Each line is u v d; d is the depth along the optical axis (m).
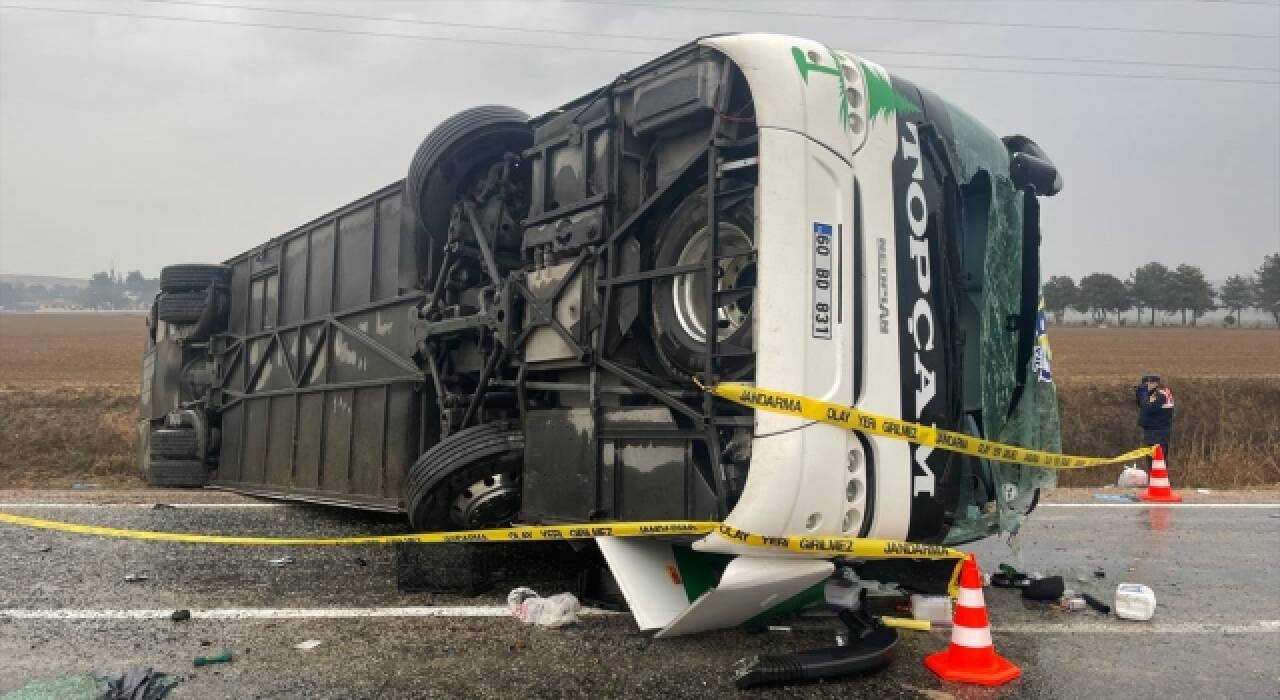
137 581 5.25
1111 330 74.12
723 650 3.82
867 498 3.69
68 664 3.64
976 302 4.98
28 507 8.69
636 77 4.33
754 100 3.65
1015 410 5.06
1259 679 3.62
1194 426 16.64
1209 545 6.89
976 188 5.03
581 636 4.02
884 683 3.48
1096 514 8.75
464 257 5.78
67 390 17.98
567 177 4.70
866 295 3.77
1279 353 40.16
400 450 6.14
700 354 3.96
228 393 9.01
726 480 3.70
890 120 4.03
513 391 5.39
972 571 3.62
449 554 4.87
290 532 7.28
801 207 3.54
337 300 7.14
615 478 4.16
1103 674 3.66
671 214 4.26
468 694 3.29
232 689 3.34
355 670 3.56
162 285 9.68
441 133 5.70
